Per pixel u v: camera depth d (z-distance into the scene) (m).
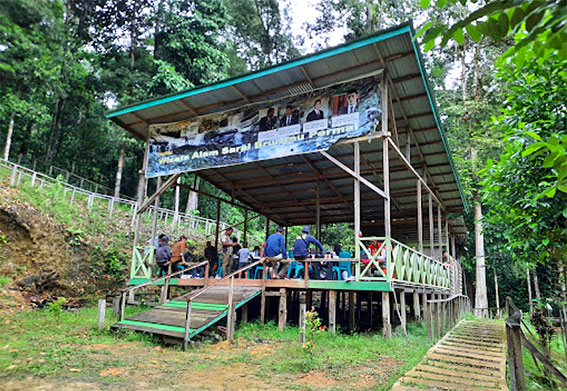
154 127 12.90
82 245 14.72
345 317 13.98
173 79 21.80
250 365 6.40
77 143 28.47
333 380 5.64
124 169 29.36
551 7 1.91
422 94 10.15
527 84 6.64
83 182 26.41
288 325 10.54
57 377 5.25
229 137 11.52
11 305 10.45
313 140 10.17
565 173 2.44
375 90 9.59
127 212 20.05
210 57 23.84
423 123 11.41
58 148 28.00
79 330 8.32
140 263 12.34
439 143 12.39
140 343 7.61
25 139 23.64
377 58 9.20
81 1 24.08
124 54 24.50
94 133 28.39
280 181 14.90
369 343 8.27
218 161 11.54
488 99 23.53
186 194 28.25
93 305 12.56
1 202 12.91
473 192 23.86
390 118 10.40
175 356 6.87
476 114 24.16
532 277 26.14
